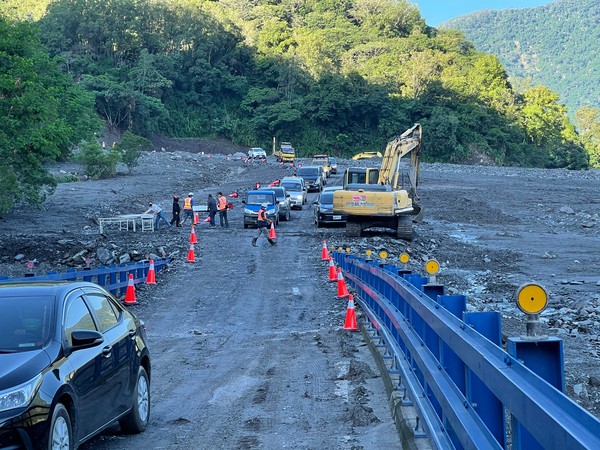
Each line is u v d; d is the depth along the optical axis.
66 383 6.77
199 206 47.66
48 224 41.25
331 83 151.00
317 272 26.09
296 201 51.81
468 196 63.94
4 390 6.25
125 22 145.75
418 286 9.88
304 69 157.62
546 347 4.43
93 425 7.41
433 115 149.75
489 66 168.00
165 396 10.66
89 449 8.12
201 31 154.00
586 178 87.75
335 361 12.65
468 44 198.62
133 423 8.62
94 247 32.62
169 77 144.38
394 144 39.41
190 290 23.11
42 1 166.62
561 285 25.27
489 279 26.81
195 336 16.44
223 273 26.38
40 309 7.37
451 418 5.64
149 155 94.31
